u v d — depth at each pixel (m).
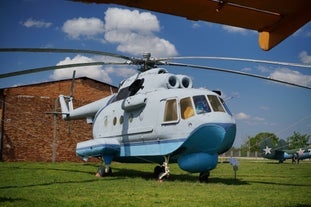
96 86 32.06
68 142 29.67
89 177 14.65
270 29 3.93
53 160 28.70
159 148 12.60
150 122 12.88
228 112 12.01
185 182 12.39
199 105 11.65
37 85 29.23
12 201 7.73
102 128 16.52
